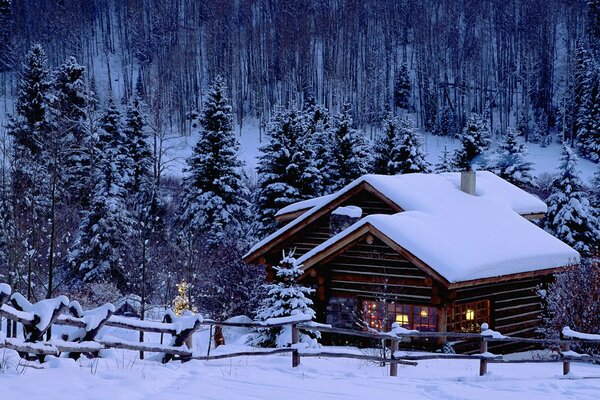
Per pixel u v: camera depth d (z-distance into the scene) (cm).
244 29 13500
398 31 13088
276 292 1922
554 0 12769
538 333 2378
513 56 11762
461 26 13325
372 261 2181
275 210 4050
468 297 2138
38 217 3092
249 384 1030
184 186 4334
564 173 3841
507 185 2930
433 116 9794
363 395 1016
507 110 9869
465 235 2220
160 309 3341
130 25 13138
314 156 4216
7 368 903
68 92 5241
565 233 3803
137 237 3631
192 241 3183
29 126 4875
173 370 1116
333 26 12875
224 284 3075
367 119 10025
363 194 2539
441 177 2784
